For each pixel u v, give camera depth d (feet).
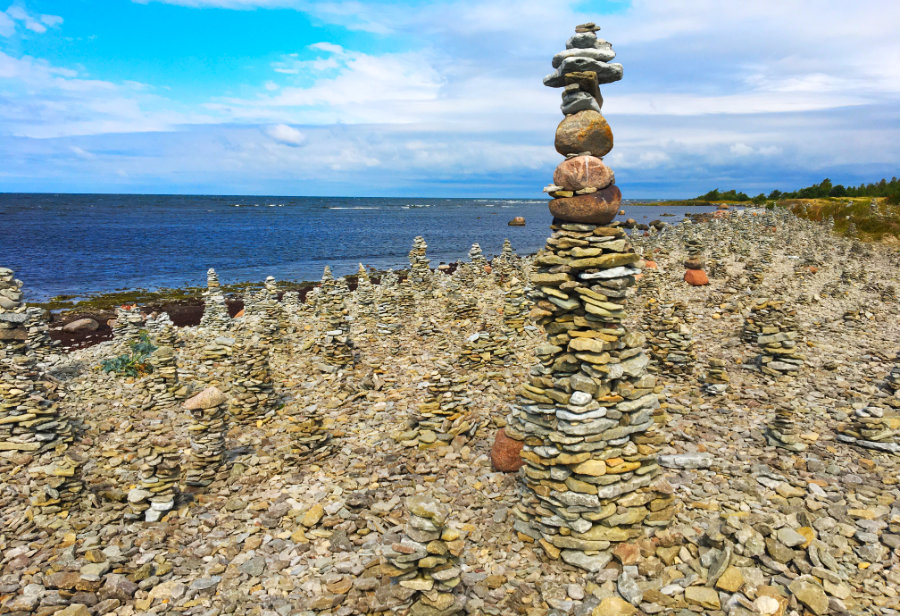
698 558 28.84
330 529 34.86
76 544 33.71
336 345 69.26
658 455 40.22
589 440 29.27
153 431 54.24
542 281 31.27
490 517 34.88
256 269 237.86
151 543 33.76
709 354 67.26
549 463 30.68
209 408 41.55
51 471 40.14
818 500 33.27
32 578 30.27
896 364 58.08
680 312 81.15
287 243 349.20
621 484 29.84
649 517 30.68
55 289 184.14
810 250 158.71
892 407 45.80
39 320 93.25
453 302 99.04
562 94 30.50
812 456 39.60
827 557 27.32
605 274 29.32
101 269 234.38
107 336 116.67
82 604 27.48
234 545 33.37
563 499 29.78
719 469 38.24
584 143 29.66
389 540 26.81
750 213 277.03
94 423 56.95
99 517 36.63
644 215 499.92
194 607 28.19
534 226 520.01
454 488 38.63
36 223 486.38
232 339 75.87
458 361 65.05
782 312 58.29
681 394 53.93
